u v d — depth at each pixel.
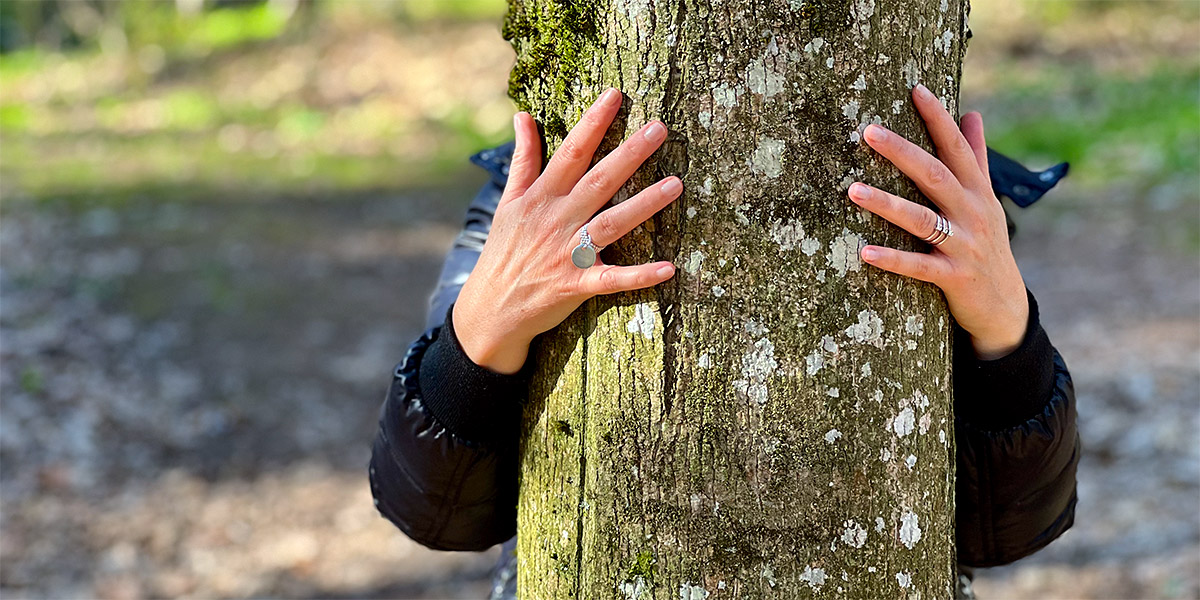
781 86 1.31
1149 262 8.28
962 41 1.46
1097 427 5.81
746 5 1.31
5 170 13.00
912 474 1.41
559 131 1.46
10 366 6.75
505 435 1.59
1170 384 6.15
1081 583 4.49
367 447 6.29
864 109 1.33
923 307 1.40
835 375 1.35
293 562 5.09
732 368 1.35
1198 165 10.30
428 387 1.55
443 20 18.00
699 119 1.33
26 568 4.88
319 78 17.00
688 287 1.35
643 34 1.34
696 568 1.38
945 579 1.47
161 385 6.90
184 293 8.62
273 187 12.37
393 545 5.26
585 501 1.44
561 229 1.37
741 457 1.36
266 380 7.10
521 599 1.57
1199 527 4.77
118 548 5.12
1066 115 12.48
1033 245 8.99
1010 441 1.55
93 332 7.61
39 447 5.88
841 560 1.38
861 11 1.32
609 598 1.43
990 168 1.75
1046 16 16.17
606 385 1.41
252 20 20.12
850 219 1.34
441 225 10.82
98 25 21.50
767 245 1.33
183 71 18.19
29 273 8.72
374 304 8.60
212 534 5.31
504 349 1.47
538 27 1.48
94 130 15.74
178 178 12.74
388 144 14.47
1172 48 15.34
